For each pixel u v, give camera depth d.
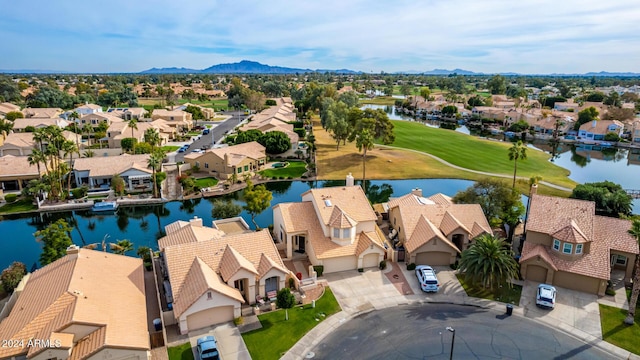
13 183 84.00
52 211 73.62
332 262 47.94
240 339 35.94
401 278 46.88
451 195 84.69
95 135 127.00
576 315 39.88
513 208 61.47
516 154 79.31
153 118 158.25
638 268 37.81
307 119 176.12
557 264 45.09
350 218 49.25
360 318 39.22
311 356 33.91
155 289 43.62
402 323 38.41
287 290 38.91
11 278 43.59
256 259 42.88
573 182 93.19
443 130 161.00
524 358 33.88
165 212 75.62
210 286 36.56
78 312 31.44
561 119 159.88
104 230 67.00
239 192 85.88
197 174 96.50
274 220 56.62
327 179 96.00
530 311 40.53
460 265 44.16
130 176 84.44
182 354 33.81
